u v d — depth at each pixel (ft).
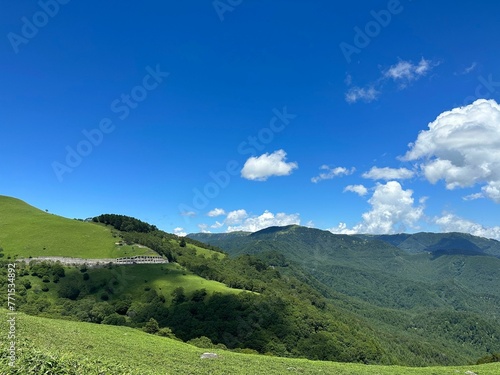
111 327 247.70
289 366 185.78
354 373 181.98
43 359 64.03
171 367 146.30
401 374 186.09
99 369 70.85
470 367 221.87
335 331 468.34
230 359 185.57
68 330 182.70
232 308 435.12
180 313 420.36
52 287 467.11
